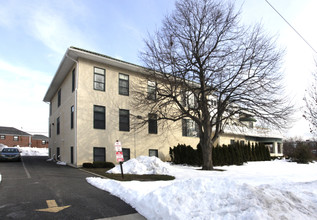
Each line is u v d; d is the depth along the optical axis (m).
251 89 14.57
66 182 9.86
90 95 17.80
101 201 6.74
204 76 15.29
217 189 5.56
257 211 4.44
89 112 17.58
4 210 5.71
